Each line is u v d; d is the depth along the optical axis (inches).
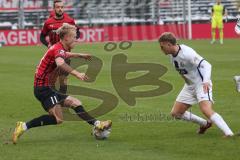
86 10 4682.6
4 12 4542.3
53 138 995.3
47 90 959.0
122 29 4188.0
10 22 4544.8
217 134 996.6
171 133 1017.5
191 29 4274.1
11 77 1957.4
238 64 2262.6
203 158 832.3
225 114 1204.5
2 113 1268.5
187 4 4493.1
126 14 4670.3
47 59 950.4
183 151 877.8
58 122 964.6
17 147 923.4
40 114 1252.5
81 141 965.8
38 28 4242.1
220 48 3157.0
